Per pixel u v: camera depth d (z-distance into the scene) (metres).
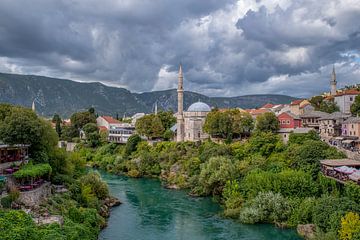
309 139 130.75
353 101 187.75
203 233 86.12
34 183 82.94
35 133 90.25
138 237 83.06
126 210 107.38
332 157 108.31
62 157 104.50
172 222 95.06
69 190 94.00
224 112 172.88
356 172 88.19
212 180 119.38
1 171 83.88
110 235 84.06
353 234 67.31
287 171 104.06
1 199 69.94
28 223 62.38
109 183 152.38
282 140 140.38
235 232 86.50
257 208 94.12
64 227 68.00
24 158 93.25
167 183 147.25
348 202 77.69
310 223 86.12
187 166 148.62
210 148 148.38
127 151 198.50
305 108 199.00
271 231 86.56
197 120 189.12
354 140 139.50
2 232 56.22
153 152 184.25
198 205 113.00
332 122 162.75
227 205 105.25
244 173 118.25
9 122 89.56
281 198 93.62
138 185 147.75
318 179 101.56
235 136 173.25
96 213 88.50
